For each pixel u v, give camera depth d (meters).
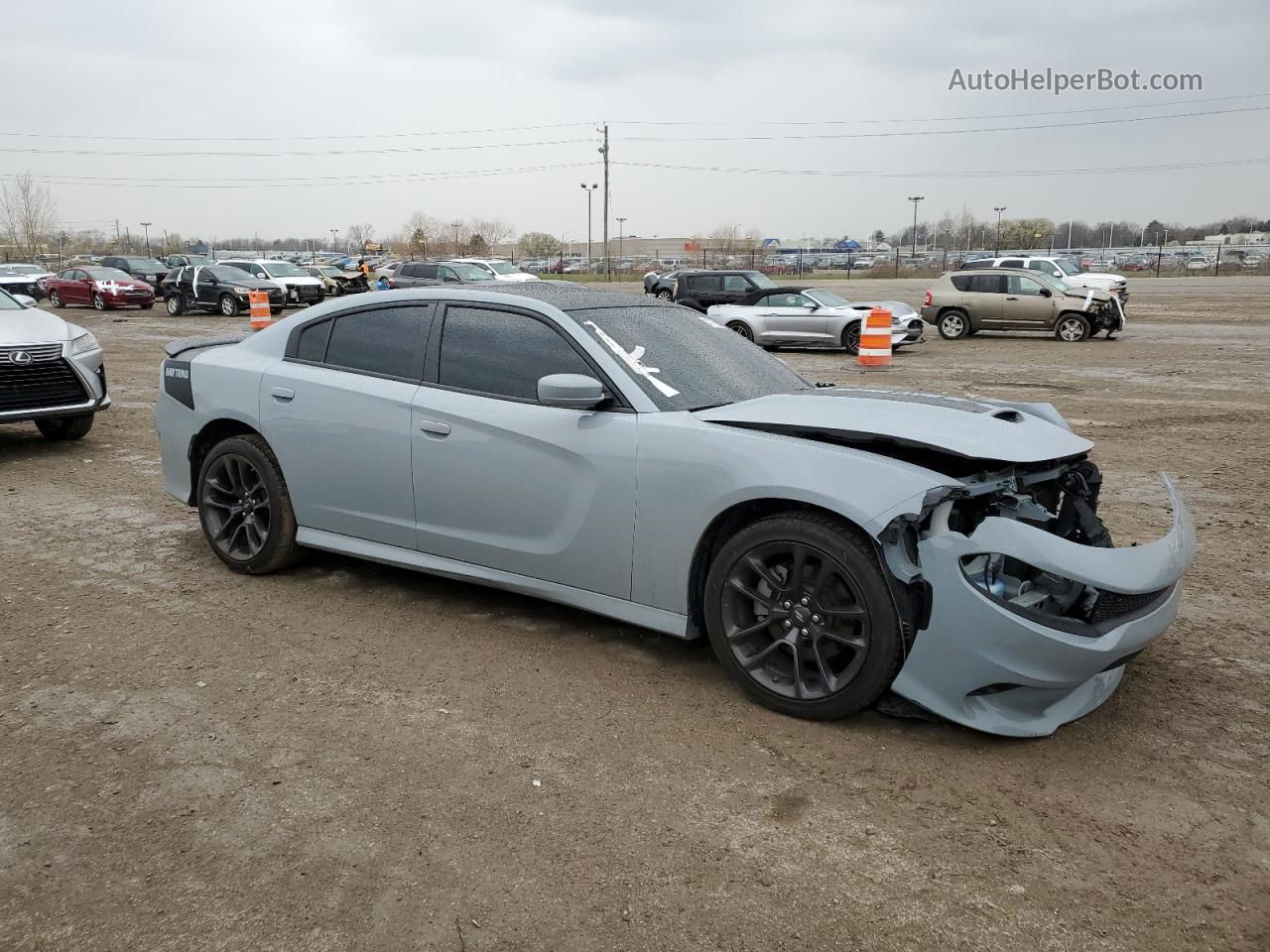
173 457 5.48
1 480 7.55
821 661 3.46
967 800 3.02
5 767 3.21
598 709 3.64
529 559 4.15
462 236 113.50
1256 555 5.68
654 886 2.61
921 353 18.62
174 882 2.62
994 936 2.41
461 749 3.34
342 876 2.65
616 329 4.25
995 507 3.46
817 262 85.62
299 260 76.75
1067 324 20.86
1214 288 44.72
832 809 2.97
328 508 4.81
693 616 3.80
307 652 4.18
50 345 8.22
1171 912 2.50
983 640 3.15
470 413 4.23
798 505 3.53
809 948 2.37
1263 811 2.97
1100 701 3.51
